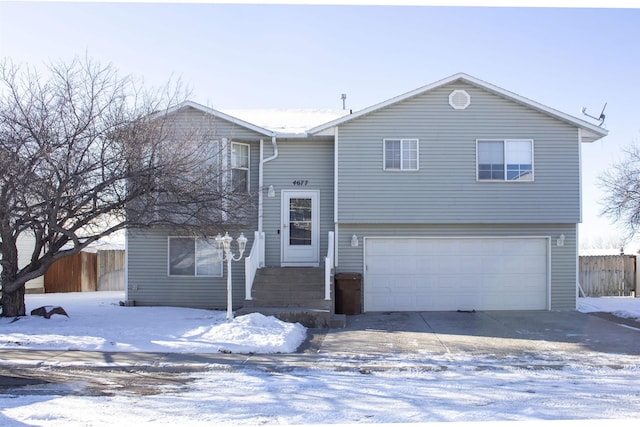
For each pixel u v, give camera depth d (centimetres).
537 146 1691
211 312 1612
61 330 1229
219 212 1423
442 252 1731
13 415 661
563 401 741
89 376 887
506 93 1675
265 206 1777
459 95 1694
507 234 1714
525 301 1727
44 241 1358
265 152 1784
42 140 1176
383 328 1393
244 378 878
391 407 707
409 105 1698
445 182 1686
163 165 1234
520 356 1069
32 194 1203
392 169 1688
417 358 1048
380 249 1728
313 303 1477
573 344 1192
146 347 1102
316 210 1780
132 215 1291
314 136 1745
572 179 1688
